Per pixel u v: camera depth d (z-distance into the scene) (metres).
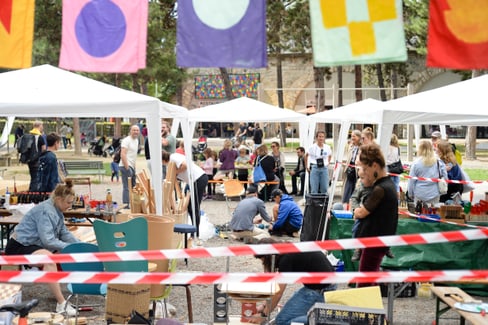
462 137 45.62
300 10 27.88
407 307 7.45
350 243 3.98
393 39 3.86
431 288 6.52
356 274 3.99
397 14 3.85
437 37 3.88
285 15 28.16
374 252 6.27
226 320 5.27
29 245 6.89
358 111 11.17
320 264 5.35
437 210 8.54
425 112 8.14
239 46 4.04
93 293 5.80
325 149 15.65
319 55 3.89
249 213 11.21
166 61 30.22
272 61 41.88
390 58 3.87
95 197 16.94
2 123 37.16
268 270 5.46
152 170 8.70
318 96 33.16
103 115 8.33
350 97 43.75
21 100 7.76
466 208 8.97
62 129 39.09
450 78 41.66
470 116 7.90
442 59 3.87
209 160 18.45
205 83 47.75
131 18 4.12
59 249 6.80
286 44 32.91
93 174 21.39
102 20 4.12
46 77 8.33
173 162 10.90
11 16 4.16
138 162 27.03
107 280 4.05
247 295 5.26
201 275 4.04
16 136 31.20
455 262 7.88
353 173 12.89
